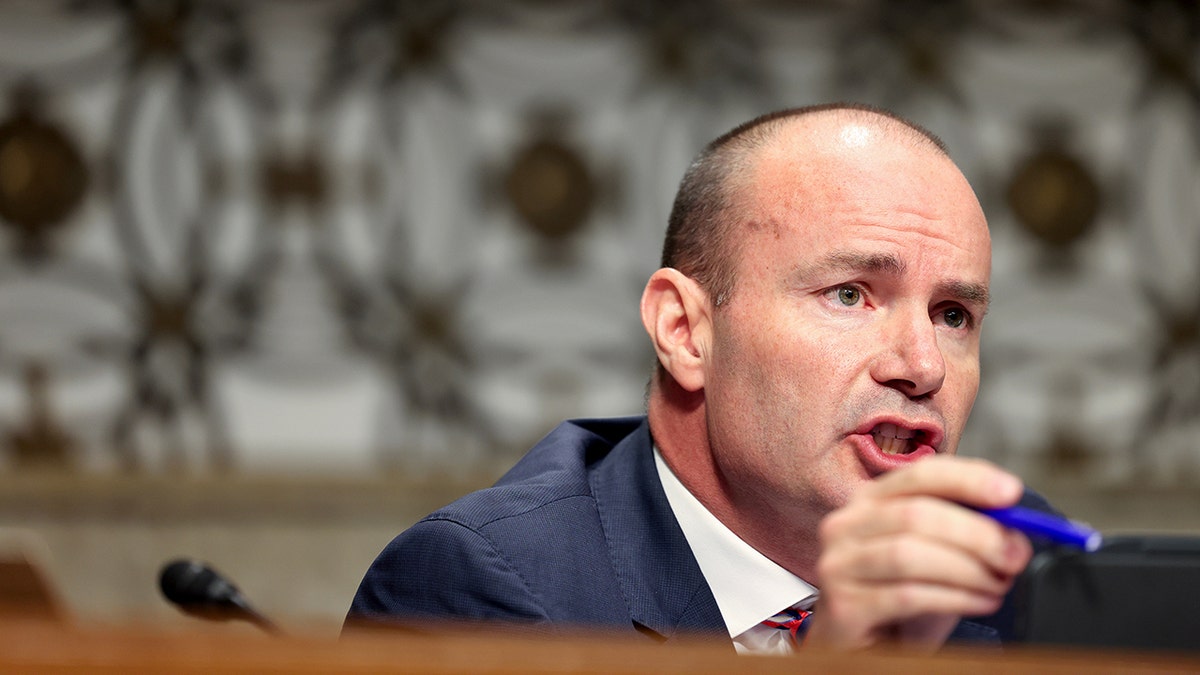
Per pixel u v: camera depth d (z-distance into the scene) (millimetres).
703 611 1984
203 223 5438
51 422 5344
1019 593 1404
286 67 5496
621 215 5621
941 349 1935
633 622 1974
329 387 5473
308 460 5430
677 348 2086
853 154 1940
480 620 1887
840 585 1304
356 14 5531
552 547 1988
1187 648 1363
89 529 5152
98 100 5414
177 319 5426
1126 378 5727
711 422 2021
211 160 5449
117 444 5367
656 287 2133
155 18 5445
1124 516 5570
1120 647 1372
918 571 1253
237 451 5406
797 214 1917
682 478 2121
